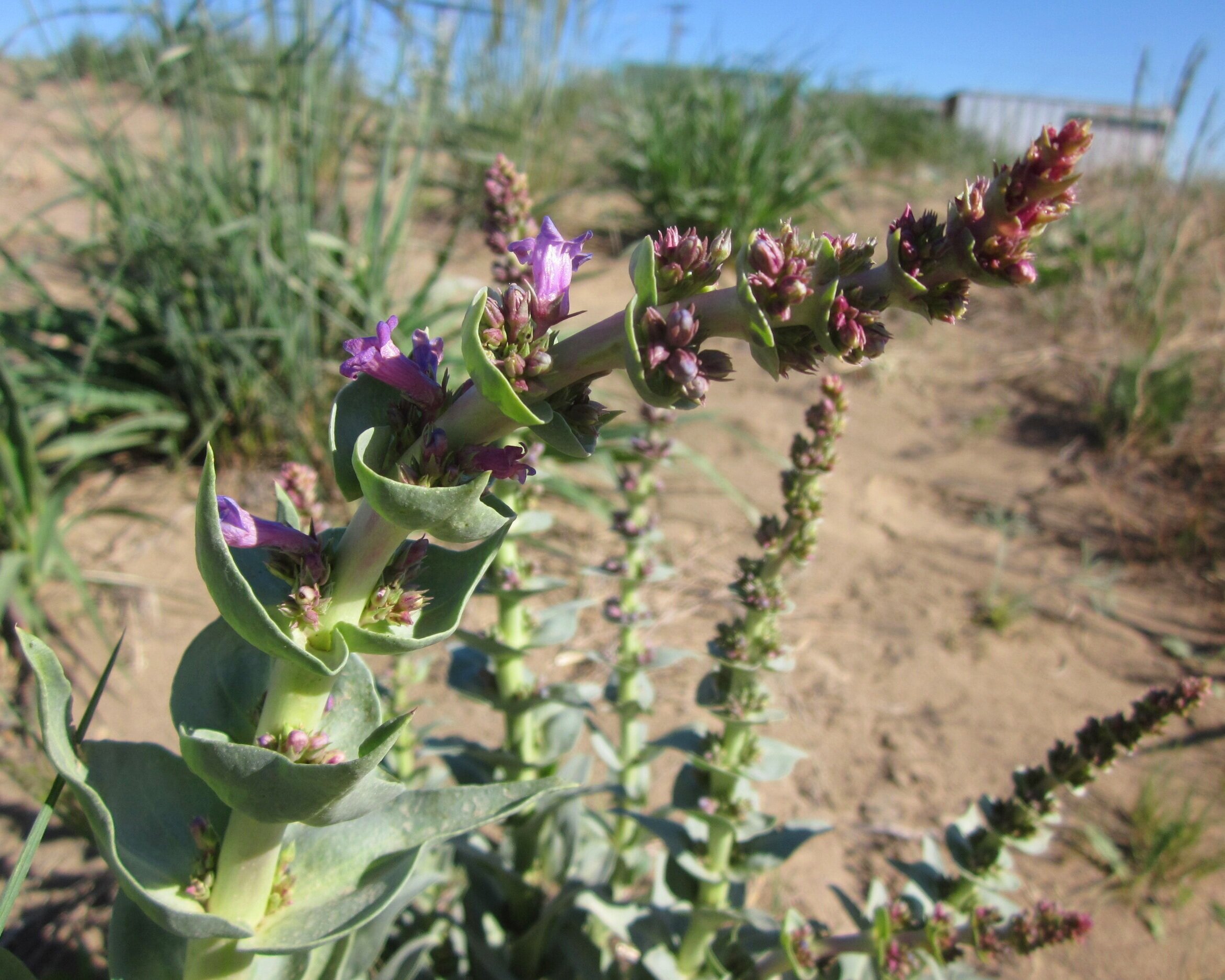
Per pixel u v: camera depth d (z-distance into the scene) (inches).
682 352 50.0
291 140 262.5
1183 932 151.4
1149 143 486.6
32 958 131.4
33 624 181.2
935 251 49.9
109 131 247.4
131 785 70.7
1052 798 105.1
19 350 240.1
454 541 56.3
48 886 142.6
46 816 66.2
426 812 74.4
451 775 152.9
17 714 136.0
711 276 53.9
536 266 56.4
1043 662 208.4
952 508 267.9
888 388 333.1
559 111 439.8
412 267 334.3
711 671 114.0
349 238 279.6
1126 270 388.5
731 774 106.0
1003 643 213.8
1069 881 160.2
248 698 72.6
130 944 72.5
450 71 310.3
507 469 55.1
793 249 52.6
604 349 52.6
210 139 264.7
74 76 260.2
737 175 399.5
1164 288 349.4
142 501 234.5
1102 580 236.1
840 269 53.0
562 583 121.4
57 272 320.2
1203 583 236.5
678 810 110.4
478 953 127.8
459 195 354.0
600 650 204.5
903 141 616.1
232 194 262.4
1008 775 177.5
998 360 354.6
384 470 57.4
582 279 350.6
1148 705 97.1
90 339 236.2
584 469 268.7
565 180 455.5
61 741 58.3
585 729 185.0
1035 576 237.1
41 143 410.9
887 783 176.7
